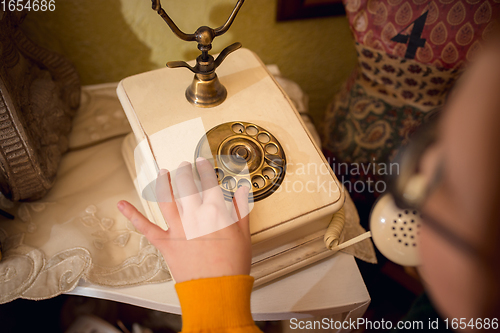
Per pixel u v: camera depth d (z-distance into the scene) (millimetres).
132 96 537
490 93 142
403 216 430
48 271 504
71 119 703
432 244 180
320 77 1023
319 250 535
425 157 205
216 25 764
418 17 605
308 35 883
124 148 657
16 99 508
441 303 186
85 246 523
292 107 543
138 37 744
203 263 379
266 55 899
